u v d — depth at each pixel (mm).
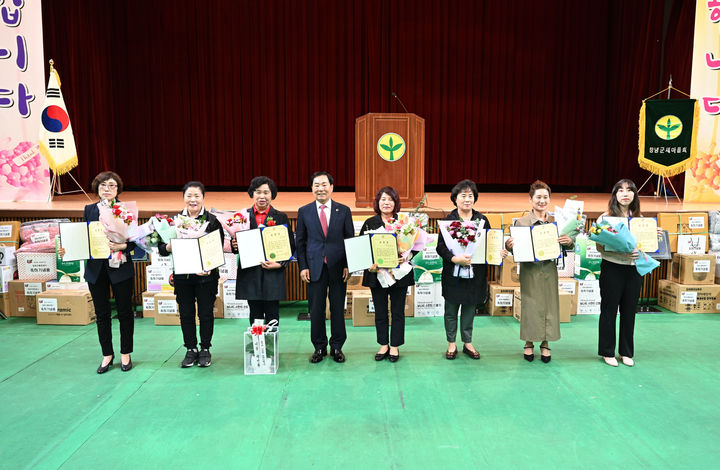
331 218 3670
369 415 2973
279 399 3172
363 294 4746
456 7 9773
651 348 4047
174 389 3311
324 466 2482
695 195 6703
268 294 3557
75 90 8594
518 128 10086
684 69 8336
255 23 9602
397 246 3594
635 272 3631
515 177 10195
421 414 2986
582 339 4281
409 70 9797
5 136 6328
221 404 3105
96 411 3021
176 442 2689
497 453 2592
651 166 6402
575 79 10008
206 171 9828
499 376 3518
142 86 9539
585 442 2693
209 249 3492
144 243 3549
